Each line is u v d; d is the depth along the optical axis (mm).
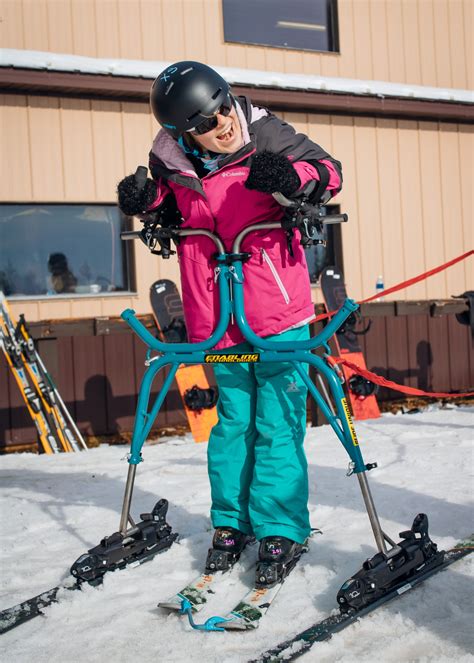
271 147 2475
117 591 2527
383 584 2246
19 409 6254
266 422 2568
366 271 7941
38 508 3797
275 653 1983
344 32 7984
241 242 2488
